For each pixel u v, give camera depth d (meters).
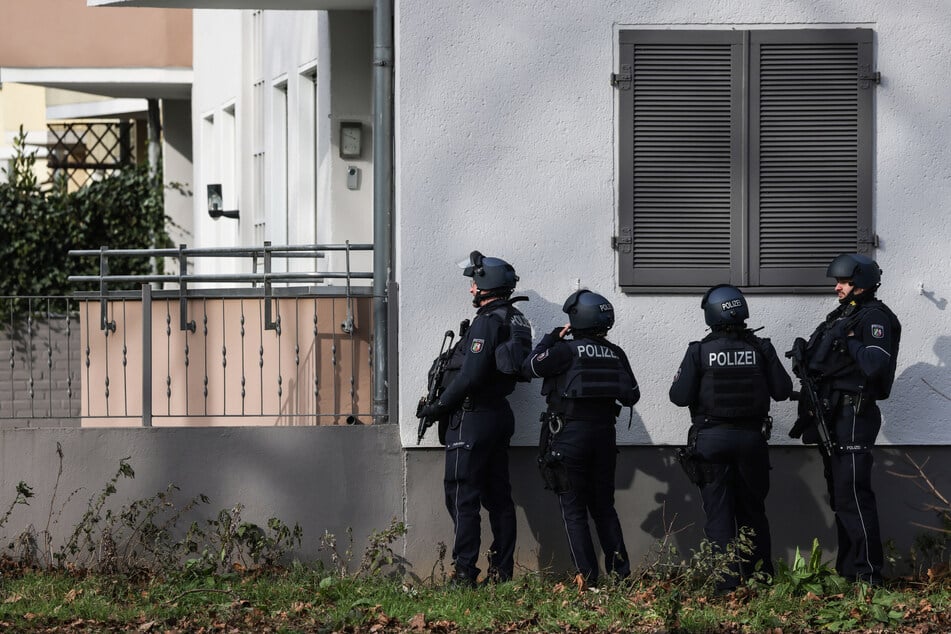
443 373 30.89
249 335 34.72
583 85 32.34
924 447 32.34
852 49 32.41
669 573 31.16
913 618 27.48
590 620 27.44
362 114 40.06
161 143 66.31
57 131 79.56
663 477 32.44
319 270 42.28
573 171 32.34
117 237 59.91
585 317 30.28
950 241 32.34
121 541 32.44
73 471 32.50
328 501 32.50
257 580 31.50
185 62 59.09
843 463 29.89
